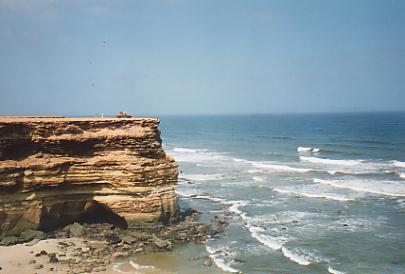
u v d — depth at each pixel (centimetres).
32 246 2684
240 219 3503
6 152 2811
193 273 2444
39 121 2895
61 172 2914
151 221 3062
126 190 3000
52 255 2538
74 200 2997
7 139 2777
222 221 3428
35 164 2822
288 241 2966
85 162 2980
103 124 3083
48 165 2850
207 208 3866
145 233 2998
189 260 2627
